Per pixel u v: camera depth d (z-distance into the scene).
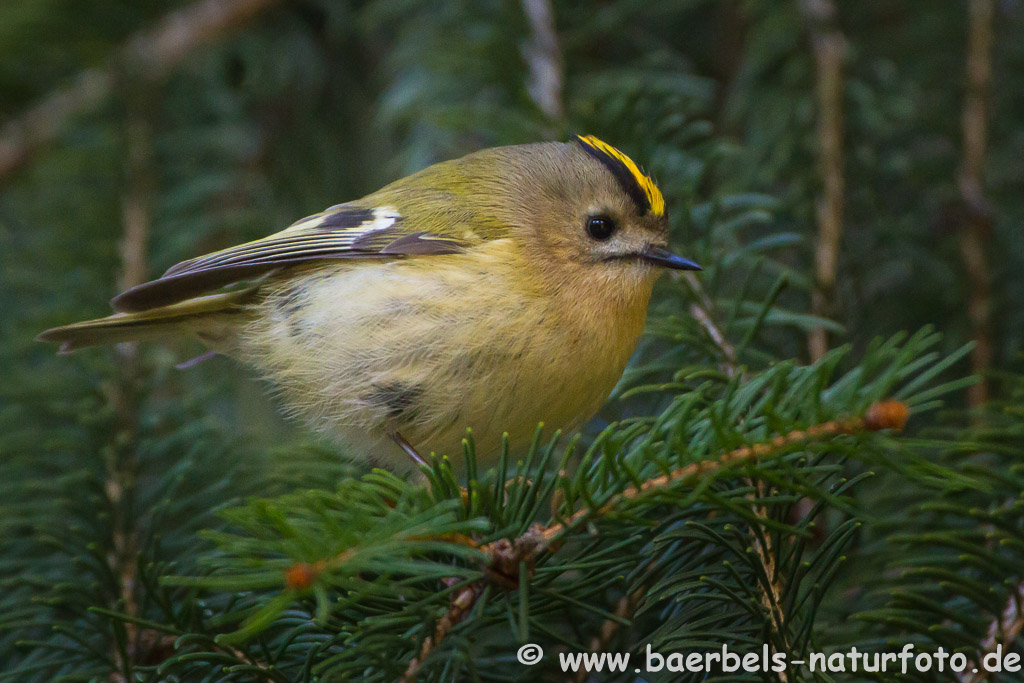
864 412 1.88
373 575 1.91
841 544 1.89
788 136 1.97
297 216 2.00
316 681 1.88
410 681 1.88
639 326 1.93
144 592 1.91
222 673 1.89
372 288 1.92
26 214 1.98
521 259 1.92
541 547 1.88
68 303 1.97
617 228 1.93
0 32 1.98
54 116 1.99
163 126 1.99
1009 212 1.97
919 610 1.89
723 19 2.00
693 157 1.96
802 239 1.93
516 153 1.94
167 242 1.97
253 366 1.94
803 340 1.94
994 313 1.96
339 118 2.00
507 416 1.92
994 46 1.98
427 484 1.90
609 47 1.99
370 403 1.92
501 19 1.97
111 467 1.93
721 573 1.90
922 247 1.96
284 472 1.93
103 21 1.99
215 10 1.99
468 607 1.89
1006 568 1.89
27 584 1.92
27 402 1.95
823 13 1.98
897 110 1.97
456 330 1.92
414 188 1.94
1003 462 1.92
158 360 1.95
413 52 1.98
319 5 2.00
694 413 1.89
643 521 1.88
